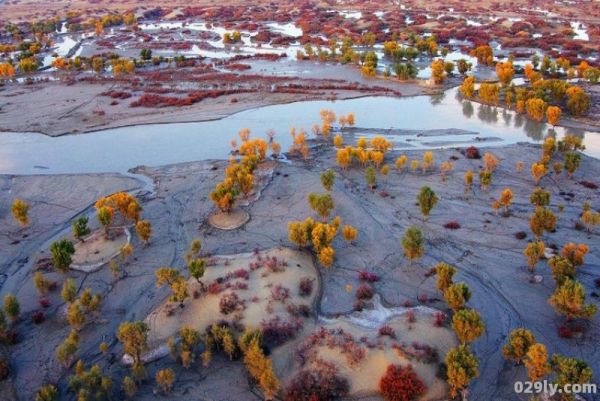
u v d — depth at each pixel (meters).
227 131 112.06
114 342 53.09
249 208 78.19
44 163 99.31
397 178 85.62
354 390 45.19
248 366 46.22
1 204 81.56
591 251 63.72
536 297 56.66
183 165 94.69
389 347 48.22
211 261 64.50
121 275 63.31
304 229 63.56
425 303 56.34
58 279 63.09
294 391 44.81
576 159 79.94
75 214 78.56
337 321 54.09
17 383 48.66
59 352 47.91
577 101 108.75
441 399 44.22
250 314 53.53
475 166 88.44
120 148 105.12
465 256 64.50
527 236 67.50
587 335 50.94
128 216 71.12
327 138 105.56
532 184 81.38
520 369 47.28
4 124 118.75
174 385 47.28
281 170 90.44
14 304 54.12
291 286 58.38
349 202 78.25
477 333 46.53
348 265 63.66
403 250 66.25
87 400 43.84
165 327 54.22
